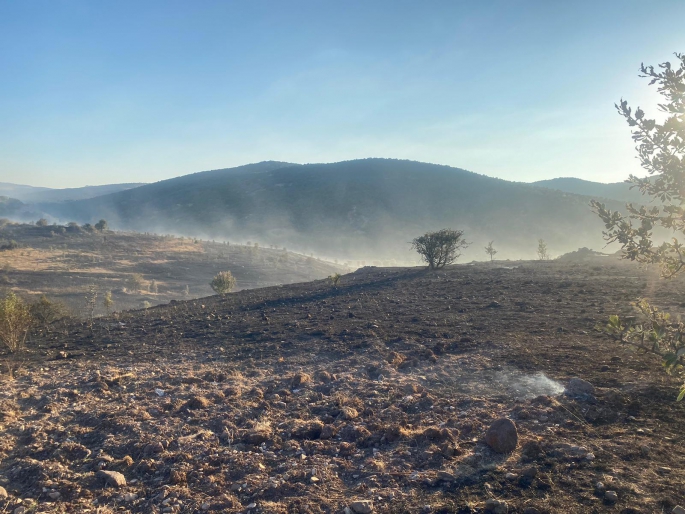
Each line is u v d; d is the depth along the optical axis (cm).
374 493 428
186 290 5644
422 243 2655
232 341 1095
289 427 589
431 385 716
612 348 841
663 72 329
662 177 332
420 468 469
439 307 1404
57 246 8150
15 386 808
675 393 597
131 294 5194
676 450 461
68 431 611
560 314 1188
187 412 655
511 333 1009
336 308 1497
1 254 6744
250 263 7981
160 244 9138
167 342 1123
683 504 371
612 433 506
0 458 551
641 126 337
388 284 2084
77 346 1126
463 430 542
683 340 345
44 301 1564
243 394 718
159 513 426
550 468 440
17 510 436
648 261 351
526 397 631
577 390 622
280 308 1577
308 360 899
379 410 627
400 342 989
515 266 2595
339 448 526
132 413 654
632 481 408
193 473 490
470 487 420
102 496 458
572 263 2609
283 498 433
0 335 1050
